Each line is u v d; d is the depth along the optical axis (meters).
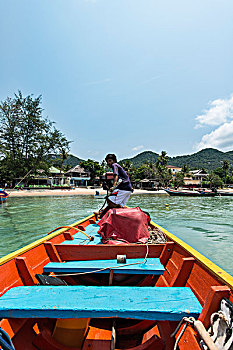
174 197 33.53
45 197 29.92
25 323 2.03
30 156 41.53
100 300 1.73
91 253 3.04
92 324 2.34
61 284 2.41
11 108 39.50
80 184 63.34
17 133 40.44
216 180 72.69
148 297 1.79
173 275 2.68
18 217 12.01
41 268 2.73
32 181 52.44
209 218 11.98
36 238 7.43
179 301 1.74
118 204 4.00
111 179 4.51
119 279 2.99
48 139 41.78
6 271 2.15
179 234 8.09
